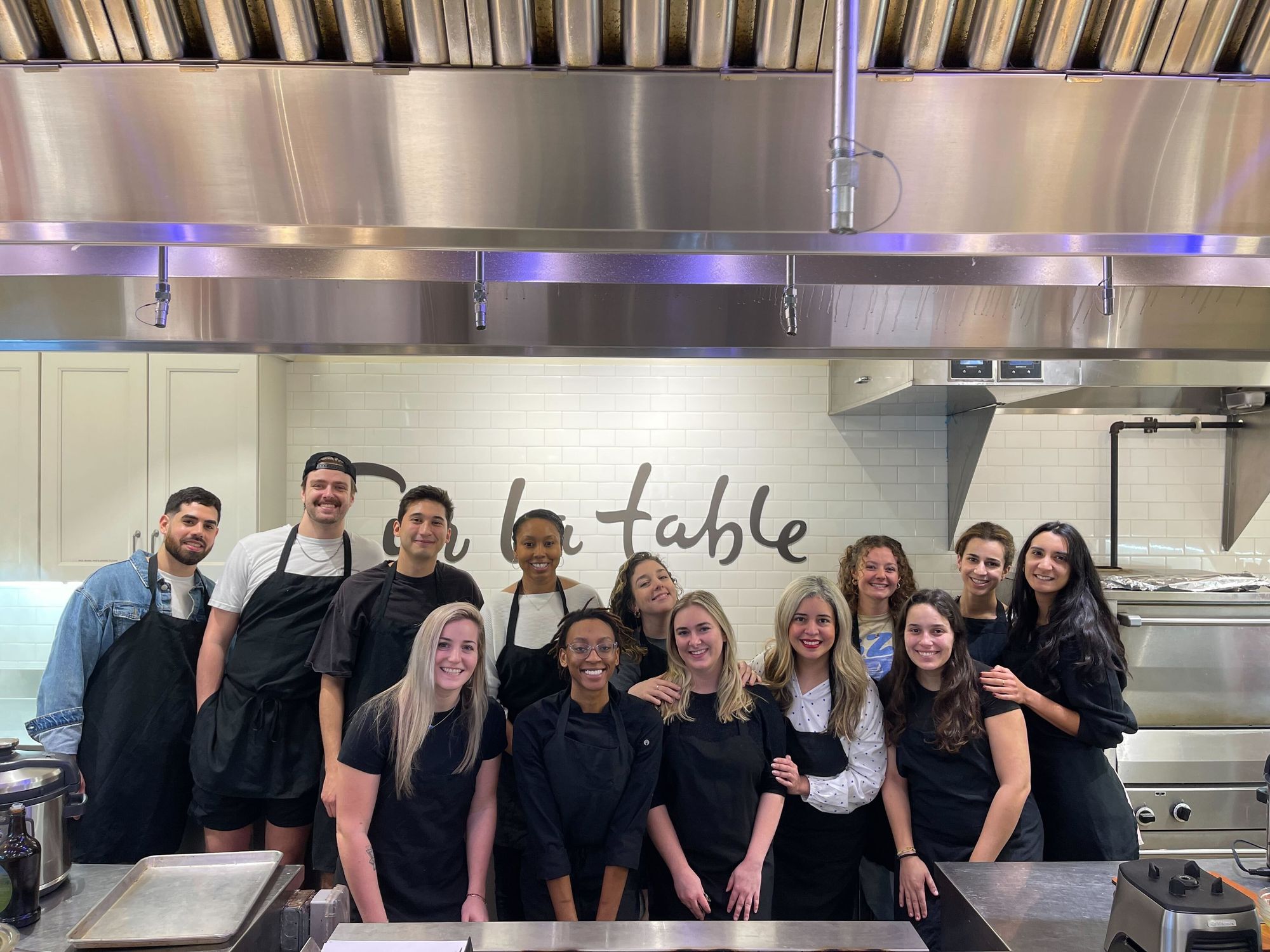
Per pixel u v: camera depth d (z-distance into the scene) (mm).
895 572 3115
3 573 3838
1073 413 4262
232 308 2154
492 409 4340
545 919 2318
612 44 1371
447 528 2689
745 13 1352
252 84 1358
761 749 2389
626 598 3125
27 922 1651
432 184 1436
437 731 2213
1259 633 3490
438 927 1674
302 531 2791
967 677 2395
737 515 4371
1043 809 2621
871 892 2818
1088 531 4352
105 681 2719
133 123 1387
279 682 2648
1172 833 3414
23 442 3834
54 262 1929
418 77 1355
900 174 1438
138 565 2803
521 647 2811
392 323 2174
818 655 2465
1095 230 1481
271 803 2691
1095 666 2535
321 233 1483
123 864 2672
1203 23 1310
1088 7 1342
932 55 1348
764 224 1468
